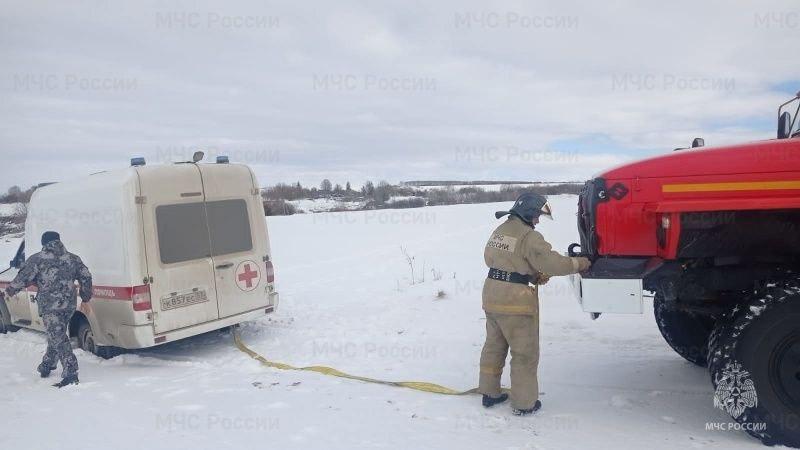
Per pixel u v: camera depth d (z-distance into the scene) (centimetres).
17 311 903
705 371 555
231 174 775
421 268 1394
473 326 792
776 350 380
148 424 472
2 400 561
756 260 436
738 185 396
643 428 433
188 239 718
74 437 445
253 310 780
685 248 420
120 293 678
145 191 684
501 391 511
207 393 559
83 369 691
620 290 407
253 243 788
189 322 711
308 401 521
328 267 1533
